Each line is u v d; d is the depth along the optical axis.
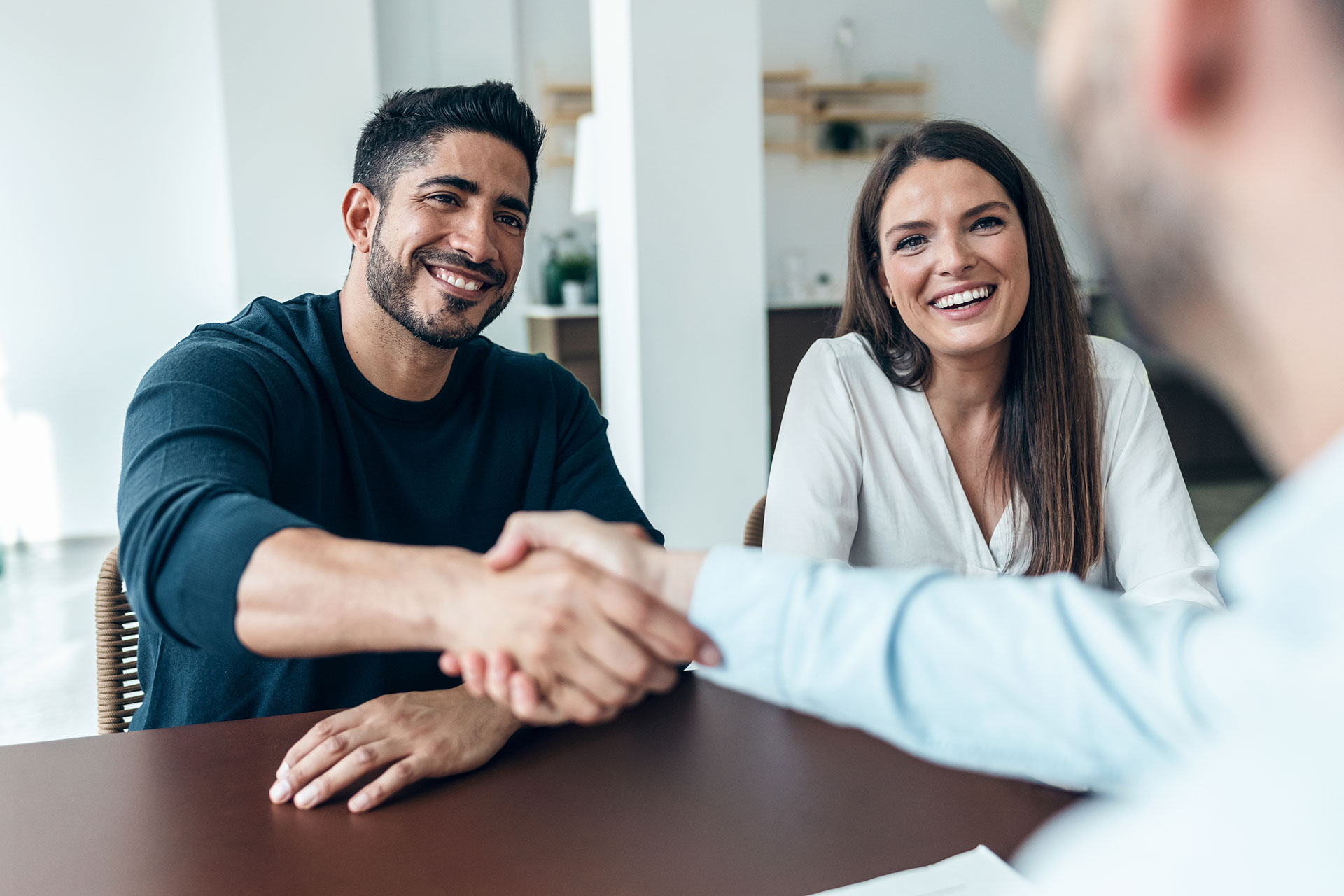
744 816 0.74
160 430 1.04
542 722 0.82
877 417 1.46
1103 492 1.41
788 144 6.28
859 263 1.49
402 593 0.73
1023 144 6.48
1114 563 1.44
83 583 4.04
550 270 5.52
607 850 0.70
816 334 5.03
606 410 3.33
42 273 4.70
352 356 1.31
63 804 0.77
